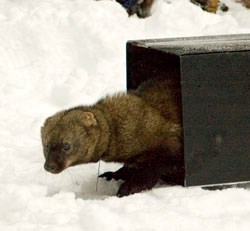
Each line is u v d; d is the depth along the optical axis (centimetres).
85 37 1738
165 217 929
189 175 1071
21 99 1517
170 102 1095
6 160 1210
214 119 1069
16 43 1712
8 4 1869
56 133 1055
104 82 1594
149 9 1972
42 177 1149
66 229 884
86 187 1140
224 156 1078
